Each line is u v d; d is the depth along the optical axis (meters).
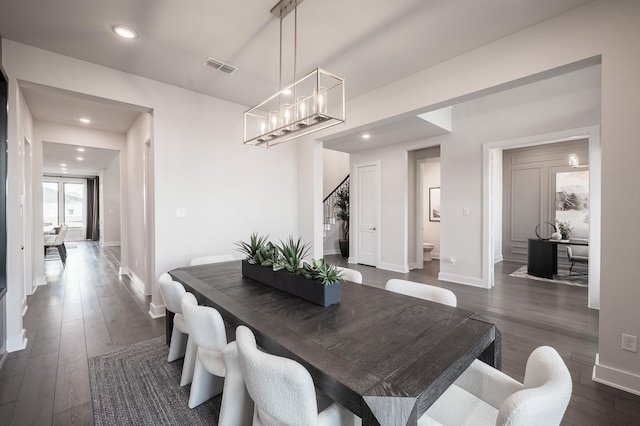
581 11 2.12
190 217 3.68
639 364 1.97
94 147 5.45
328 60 2.89
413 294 2.03
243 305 1.77
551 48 2.25
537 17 2.25
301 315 1.61
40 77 2.69
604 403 1.92
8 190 2.62
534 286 4.77
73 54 2.79
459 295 4.26
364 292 2.05
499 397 1.24
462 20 2.29
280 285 2.07
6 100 2.51
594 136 3.77
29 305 3.88
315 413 1.01
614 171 2.02
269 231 4.46
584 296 4.23
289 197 4.71
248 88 3.60
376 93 3.53
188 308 1.62
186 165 3.64
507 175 7.06
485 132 4.65
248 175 4.23
